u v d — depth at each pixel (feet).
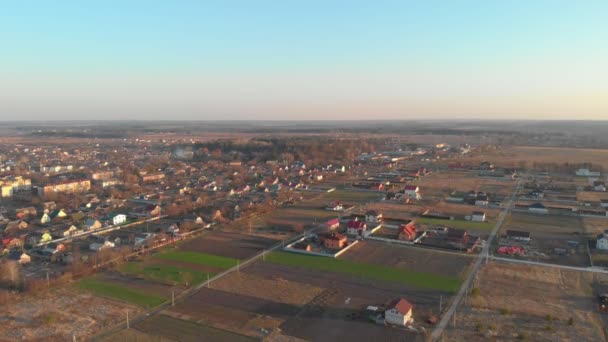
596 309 290.56
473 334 257.14
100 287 327.06
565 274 354.95
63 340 250.98
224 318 279.28
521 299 306.14
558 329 263.08
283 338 254.06
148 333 259.60
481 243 438.40
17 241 428.97
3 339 250.57
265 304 299.79
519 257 398.62
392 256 403.95
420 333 259.19
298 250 416.46
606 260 388.37
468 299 306.55
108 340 250.98
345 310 290.76
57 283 329.11
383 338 254.06
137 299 306.55
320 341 250.78
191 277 348.79
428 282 338.95
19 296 308.40
